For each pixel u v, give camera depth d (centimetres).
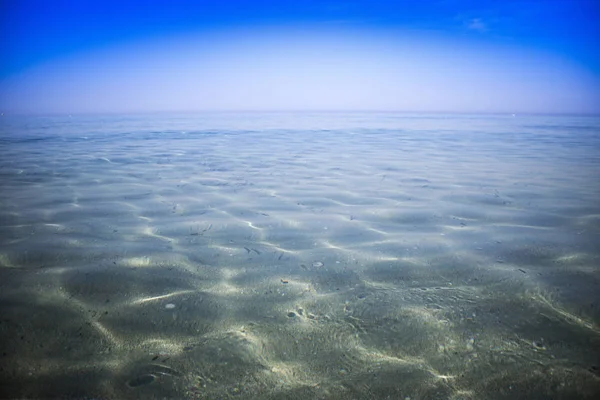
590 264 218
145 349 138
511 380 122
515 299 177
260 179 511
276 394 117
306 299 178
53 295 177
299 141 1155
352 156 775
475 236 273
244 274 207
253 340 144
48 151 827
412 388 119
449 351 137
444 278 202
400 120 3288
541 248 246
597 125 2338
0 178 500
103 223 302
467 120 3362
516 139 1237
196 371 126
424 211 346
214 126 2042
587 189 440
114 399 113
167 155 773
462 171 581
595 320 157
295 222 309
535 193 420
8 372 123
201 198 396
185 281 197
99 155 761
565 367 127
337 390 118
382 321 158
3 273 201
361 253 240
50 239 260
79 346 138
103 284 191
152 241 260
